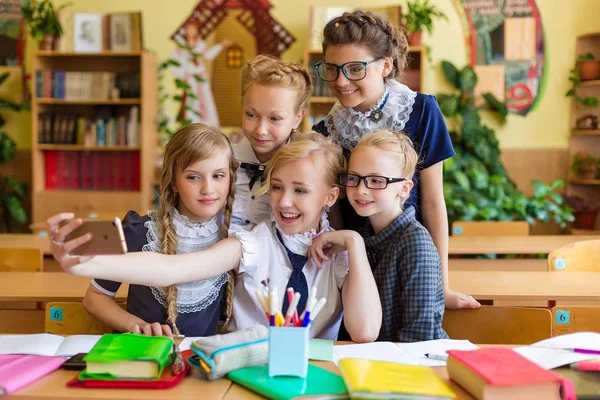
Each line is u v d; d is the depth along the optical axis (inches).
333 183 65.5
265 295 49.6
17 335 57.3
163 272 55.8
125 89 194.9
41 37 196.1
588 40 197.0
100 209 195.8
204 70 206.1
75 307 71.8
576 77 195.9
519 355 47.5
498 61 200.2
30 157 211.6
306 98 75.5
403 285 65.6
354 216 76.3
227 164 64.2
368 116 77.2
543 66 199.0
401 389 42.7
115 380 45.9
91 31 197.5
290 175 62.7
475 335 73.7
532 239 139.3
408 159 66.0
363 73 72.7
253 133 72.1
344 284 62.3
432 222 79.7
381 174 64.2
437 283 66.0
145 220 65.2
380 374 45.4
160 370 46.5
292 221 63.7
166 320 64.0
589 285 94.3
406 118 77.4
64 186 204.4
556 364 49.9
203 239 65.9
